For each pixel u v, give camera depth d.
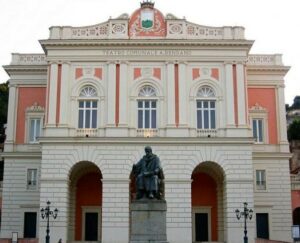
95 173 52.38
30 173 53.56
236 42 49.56
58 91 49.09
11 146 53.88
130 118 48.72
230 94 49.06
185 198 46.53
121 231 45.97
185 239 45.75
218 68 50.03
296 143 86.88
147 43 49.56
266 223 52.75
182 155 47.31
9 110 54.88
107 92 49.12
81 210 51.56
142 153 47.28
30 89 55.69
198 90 49.75
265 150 53.94
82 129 48.47
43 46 50.00
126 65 49.72
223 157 47.34
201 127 49.31
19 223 52.53
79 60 49.88
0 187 57.66
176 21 50.75
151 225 27.19
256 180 53.44
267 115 54.94
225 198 47.28
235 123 48.41
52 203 46.41
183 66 49.66
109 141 47.44
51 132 47.88
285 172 53.59
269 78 55.75
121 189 46.75
